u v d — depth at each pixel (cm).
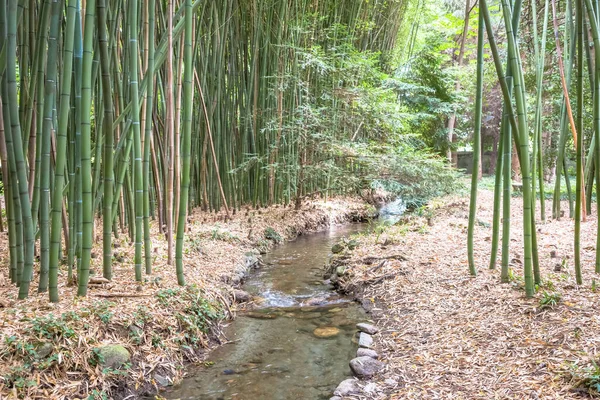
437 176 742
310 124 718
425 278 377
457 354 246
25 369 201
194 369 264
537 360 219
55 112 360
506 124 317
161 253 425
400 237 536
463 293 328
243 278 459
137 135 321
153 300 296
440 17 1370
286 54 738
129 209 441
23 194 261
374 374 244
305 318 349
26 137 297
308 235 734
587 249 395
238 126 749
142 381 236
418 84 1026
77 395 204
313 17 764
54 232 264
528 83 707
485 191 973
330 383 245
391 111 772
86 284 283
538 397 190
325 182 885
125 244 443
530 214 288
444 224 614
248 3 708
